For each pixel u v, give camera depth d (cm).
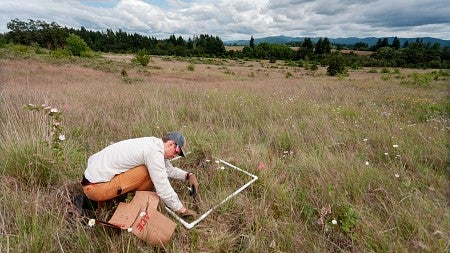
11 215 213
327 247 212
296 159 351
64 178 267
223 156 357
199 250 206
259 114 576
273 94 861
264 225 231
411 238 211
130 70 2723
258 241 208
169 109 572
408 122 545
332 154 353
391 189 279
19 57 2931
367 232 214
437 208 236
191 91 853
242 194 272
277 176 311
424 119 588
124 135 421
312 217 245
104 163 230
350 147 392
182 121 524
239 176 310
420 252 191
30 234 192
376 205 258
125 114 539
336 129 470
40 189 260
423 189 286
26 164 271
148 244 201
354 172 299
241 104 637
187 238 216
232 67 5662
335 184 281
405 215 231
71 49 5181
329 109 626
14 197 224
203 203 255
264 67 6169
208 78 2459
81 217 223
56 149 279
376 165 345
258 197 275
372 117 563
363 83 1600
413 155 361
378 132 446
